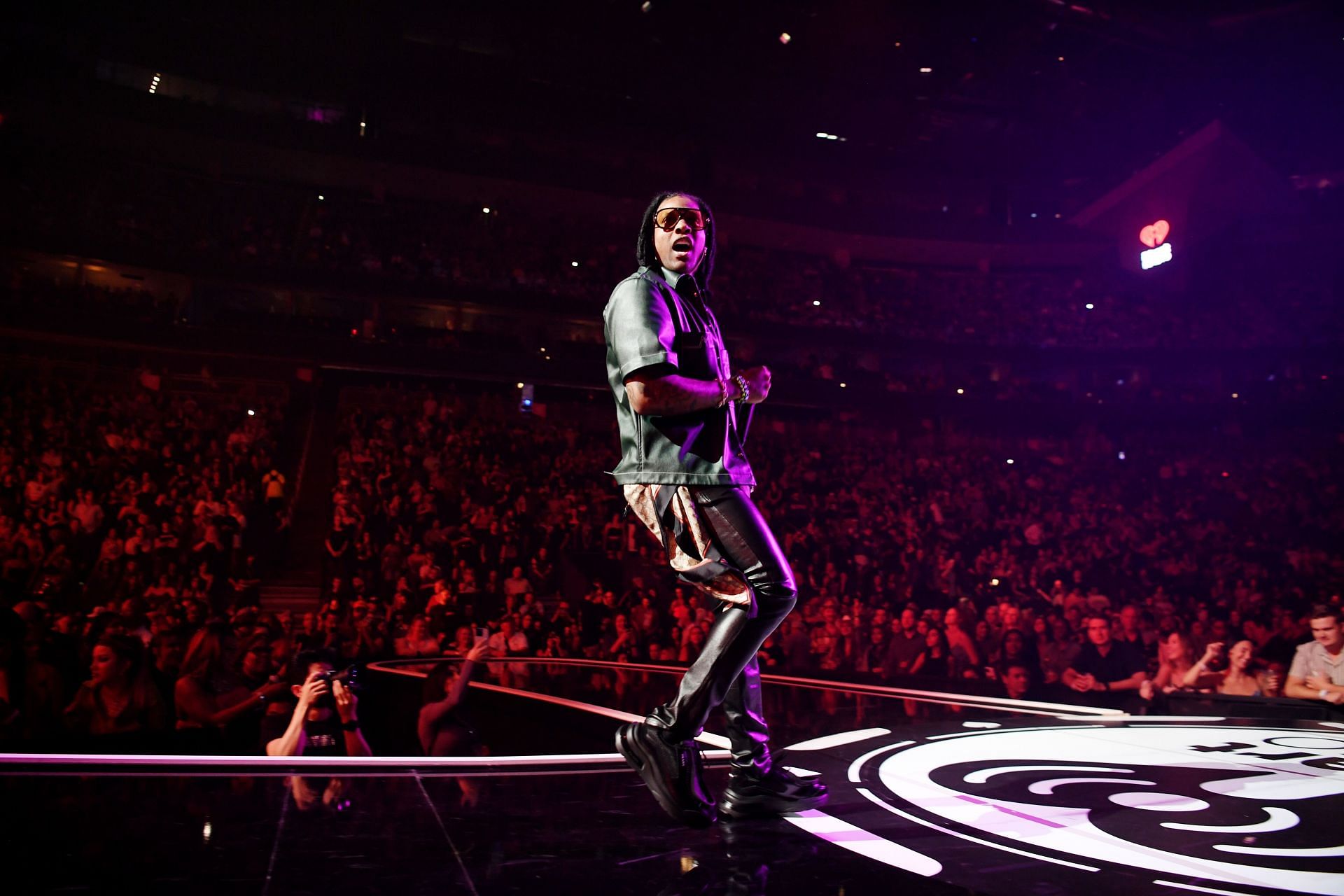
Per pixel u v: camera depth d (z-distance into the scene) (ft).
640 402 5.88
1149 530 67.56
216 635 20.04
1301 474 70.13
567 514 58.80
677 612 42.98
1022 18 71.67
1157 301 86.58
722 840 5.36
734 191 87.04
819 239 91.50
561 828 5.51
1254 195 79.30
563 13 76.59
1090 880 4.66
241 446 58.23
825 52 78.54
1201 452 76.43
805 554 59.21
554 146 87.76
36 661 17.49
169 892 4.10
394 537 51.78
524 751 10.07
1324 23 69.67
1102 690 20.33
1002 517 69.10
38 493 45.93
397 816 5.62
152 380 63.67
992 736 9.62
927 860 4.99
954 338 89.76
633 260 87.51
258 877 4.36
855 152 90.63
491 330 82.38
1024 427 81.92
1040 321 90.63
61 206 69.62
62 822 5.16
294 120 74.43
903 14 72.84
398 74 77.97
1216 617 46.73
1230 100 78.43
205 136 72.08
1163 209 82.84
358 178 79.71
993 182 93.45
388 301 79.82
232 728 14.43
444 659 24.52
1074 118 84.79
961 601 37.99
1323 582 56.39
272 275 72.54
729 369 6.75
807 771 7.58
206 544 44.16
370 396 70.74
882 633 36.96
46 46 69.51
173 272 69.62
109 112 68.95
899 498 69.51
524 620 40.88
